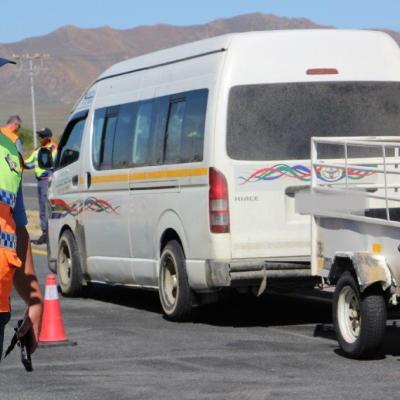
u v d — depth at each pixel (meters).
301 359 19.03
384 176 20.31
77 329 22.84
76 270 28.36
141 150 25.17
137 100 25.59
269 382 17.08
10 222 10.18
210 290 22.67
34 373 18.16
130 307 26.44
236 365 18.53
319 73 22.95
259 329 22.61
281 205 22.42
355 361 18.81
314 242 20.67
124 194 25.92
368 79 23.33
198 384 17.02
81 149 28.19
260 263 22.22
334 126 22.92
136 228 25.33
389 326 22.36
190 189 23.02
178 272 23.36
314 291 28.47
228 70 22.42
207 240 22.34
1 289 10.05
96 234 27.39
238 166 22.28
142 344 20.83
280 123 22.59
